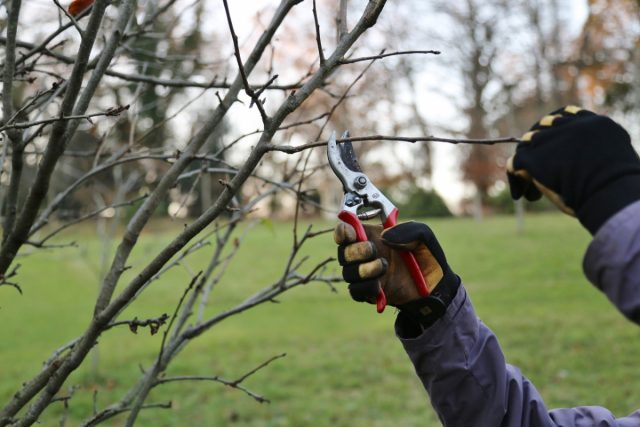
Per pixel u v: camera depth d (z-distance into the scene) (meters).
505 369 1.40
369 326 9.65
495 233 18.61
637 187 1.04
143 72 2.49
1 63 2.01
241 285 12.96
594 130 1.09
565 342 7.98
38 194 1.66
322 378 7.22
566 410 1.52
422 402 6.38
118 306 1.54
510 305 10.31
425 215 28.31
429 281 1.35
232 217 2.54
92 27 1.45
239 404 6.48
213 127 1.78
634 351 7.42
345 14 1.40
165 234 12.92
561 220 21.45
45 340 9.32
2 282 1.79
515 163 1.16
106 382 7.16
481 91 26.69
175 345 2.04
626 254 1.00
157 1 2.50
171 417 6.16
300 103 1.29
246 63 1.77
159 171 4.08
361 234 1.29
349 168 1.39
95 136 2.57
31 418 1.62
